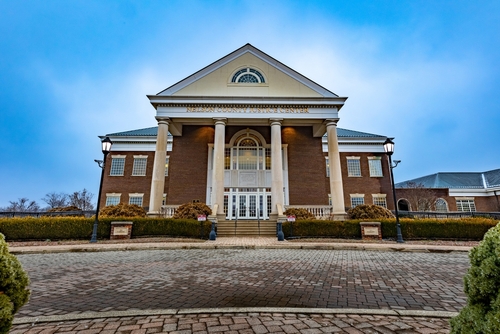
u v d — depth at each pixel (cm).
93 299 445
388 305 416
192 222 1462
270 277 609
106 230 1369
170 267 729
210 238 1390
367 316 362
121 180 2644
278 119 1930
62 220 1328
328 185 2730
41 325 331
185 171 2267
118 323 335
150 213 1736
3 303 216
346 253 1007
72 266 748
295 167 2298
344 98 1944
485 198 3425
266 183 2217
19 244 1193
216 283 553
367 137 2831
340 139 2841
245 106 1952
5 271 227
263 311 375
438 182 3844
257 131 2320
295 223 1462
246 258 882
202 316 358
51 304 419
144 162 2705
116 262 811
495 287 196
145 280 580
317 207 1977
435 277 611
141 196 2608
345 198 2695
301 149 2334
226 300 439
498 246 202
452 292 489
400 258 892
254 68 2123
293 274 641
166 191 2652
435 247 1101
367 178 2752
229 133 2330
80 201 4328
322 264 774
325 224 1450
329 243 1241
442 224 1376
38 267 737
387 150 1440
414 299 447
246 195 2200
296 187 2259
